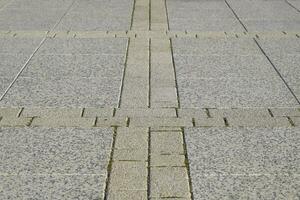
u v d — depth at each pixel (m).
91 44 7.41
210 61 6.62
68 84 5.76
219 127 4.64
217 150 4.21
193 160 4.04
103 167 3.94
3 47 7.27
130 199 3.50
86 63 6.52
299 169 3.93
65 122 4.74
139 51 7.06
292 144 4.33
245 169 3.92
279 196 3.55
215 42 7.53
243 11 9.77
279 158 4.09
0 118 4.82
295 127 4.65
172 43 7.47
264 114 4.93
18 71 6.22
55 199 3.51
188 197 3.53
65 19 9.05
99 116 4.88
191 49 7.16
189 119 4.81
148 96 5.41
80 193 3.58
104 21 8.89
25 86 5.71
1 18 9.13
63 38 7.75
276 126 4.67
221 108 5.07
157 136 4.45
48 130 4.58
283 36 7.89
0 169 3.92
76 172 3.87
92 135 4.48
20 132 4.54
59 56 6.82
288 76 6.06
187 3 10.55
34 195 3.56
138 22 8.80
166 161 4.02
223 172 3.87
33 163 4.01
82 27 8.45
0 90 5.59
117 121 4.77
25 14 9.50
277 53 6.99
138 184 3.69
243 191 3.61
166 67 6.38
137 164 3.98
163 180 3.74
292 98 5.36
